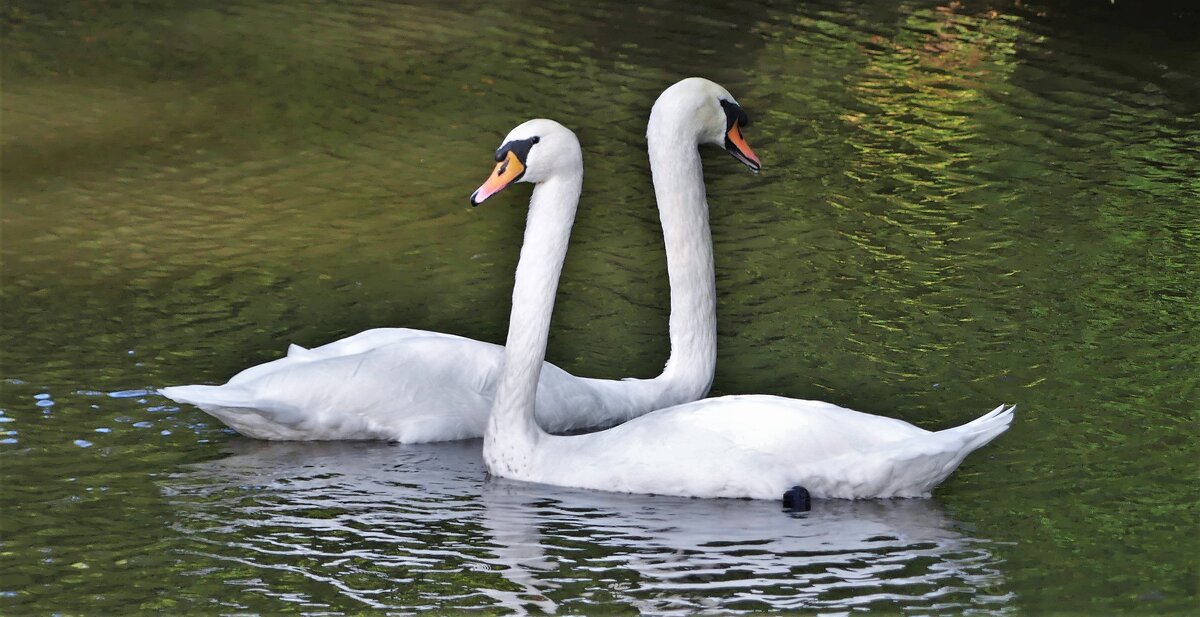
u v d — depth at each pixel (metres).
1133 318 14.13
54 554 9.64
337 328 13.97
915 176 18.67
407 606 8.96
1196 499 10.46
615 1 27.77
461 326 14.16
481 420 11.84
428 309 14.58
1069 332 13.81
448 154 19.48
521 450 10.95
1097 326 13.95
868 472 10.28
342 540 9.90
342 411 11.49
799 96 22.03
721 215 17.31
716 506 10.38
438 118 20.91
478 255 16.14
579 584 9.23
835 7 27.45
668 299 14.98
